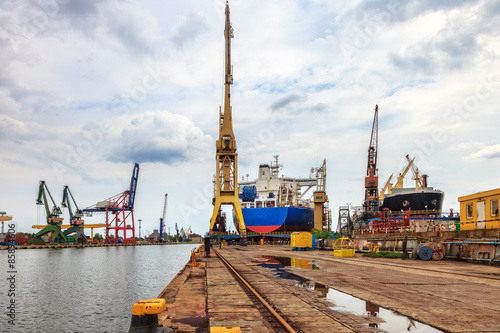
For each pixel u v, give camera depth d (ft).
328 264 94.63
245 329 27.71
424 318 30.91
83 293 153.48
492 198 99.71
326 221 445.37
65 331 93.09
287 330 26.96
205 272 78.07
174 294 46.14
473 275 62.08
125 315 110.93
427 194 277.03
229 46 418.31
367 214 306.55
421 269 76.13
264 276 65.05
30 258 392.06
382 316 31.76
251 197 492.54
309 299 40.37
